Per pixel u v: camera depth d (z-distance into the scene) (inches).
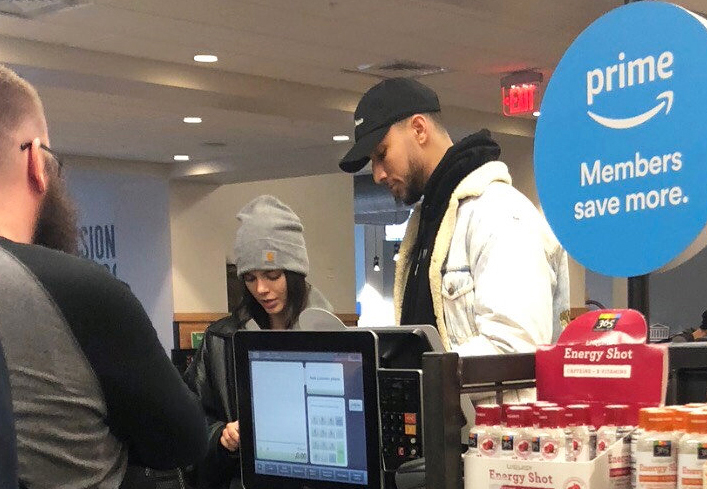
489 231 71.4
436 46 262.5
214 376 104.6
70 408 51.3
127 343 52.8
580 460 42.5
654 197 58.9
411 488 54.2
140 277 486.3
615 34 60.9
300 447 61.2
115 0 214.2
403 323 80.3
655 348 46.4
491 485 43.8
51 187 57.6
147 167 460.1
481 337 67.7
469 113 358.9
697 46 56.6
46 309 50.6
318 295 111.7
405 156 79.7
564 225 63.9
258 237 105.9
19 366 49.9
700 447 40.0
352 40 254.8
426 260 77.7
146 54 270.1
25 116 55.1
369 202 605.3
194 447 57.1
